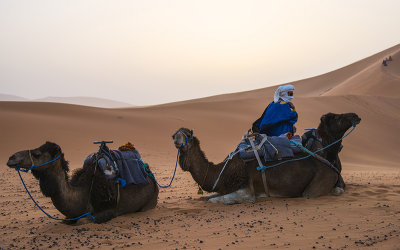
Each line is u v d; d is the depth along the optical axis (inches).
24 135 1204.5
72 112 1605.6
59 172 271.0
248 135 367.2
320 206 320.2
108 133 1339.8
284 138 357.1
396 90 3265.3
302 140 377.1
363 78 3909.9
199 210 333.1
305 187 357.7
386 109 2401.6
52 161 265.4
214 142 1413.6
